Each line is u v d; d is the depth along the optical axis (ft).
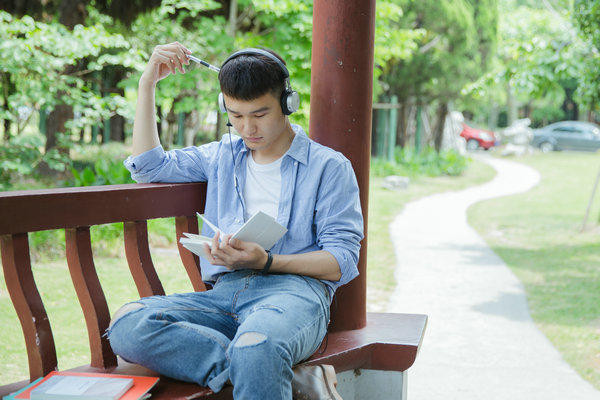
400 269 26.89
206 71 30.45
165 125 72.49
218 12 39.78
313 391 7.63
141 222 8.58
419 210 45.19
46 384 7.27
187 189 8.95
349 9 9.36
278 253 8.36
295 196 8.39
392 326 10.04
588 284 24.73
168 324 7.44
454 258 29.45
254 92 7.71
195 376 7.42
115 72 47.34
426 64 66.69
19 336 15.90
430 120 91.40
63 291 19.74
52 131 41.78
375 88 35.65
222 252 7.49
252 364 6.91
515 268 27.58
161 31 36.91
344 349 8.88
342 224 8.32
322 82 9.56
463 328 19.06
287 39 27.68
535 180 67.82
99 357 8.13
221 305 8.06
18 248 7.44
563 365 16.07
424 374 15.42
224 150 8.75
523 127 103.71
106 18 42.14
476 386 14.66
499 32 67.31
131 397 7.10
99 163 28.63
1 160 28.12
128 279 21.20
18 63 25.85
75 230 7.91
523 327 19.25
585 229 37.73
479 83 33.09
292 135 8.63
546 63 30.48
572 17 30.86
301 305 7.62
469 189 59.41
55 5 43.83
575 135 108.06
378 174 65.82
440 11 60.54
